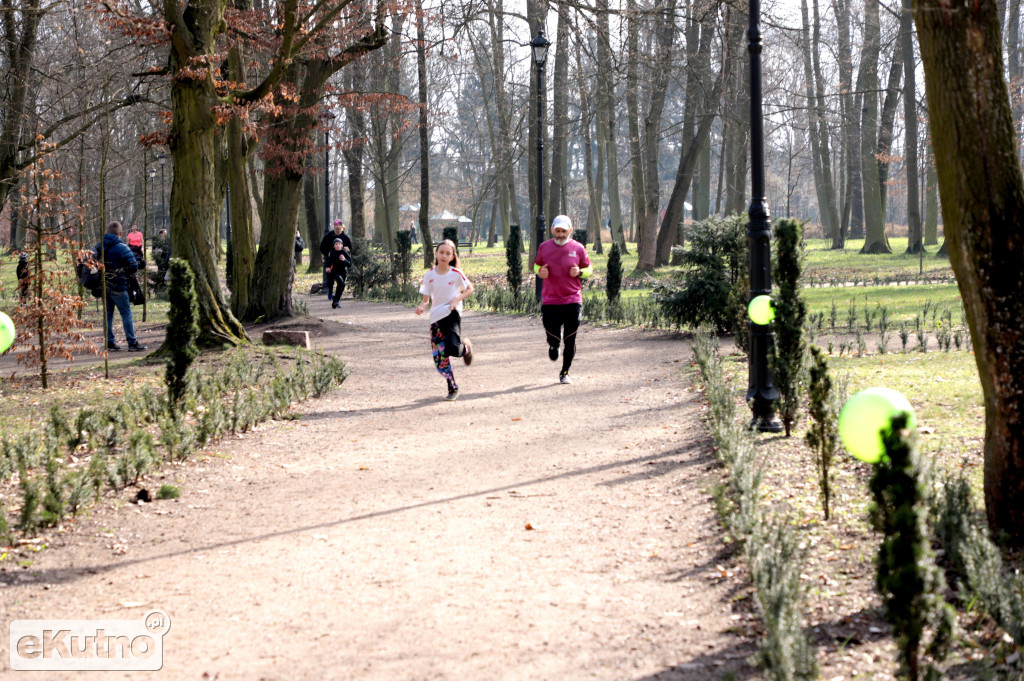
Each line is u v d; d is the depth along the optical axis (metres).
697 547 5.38
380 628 4.40
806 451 7.43
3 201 21.06
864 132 44.38
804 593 4.35
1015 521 4.82
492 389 11.68
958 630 3.91
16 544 5.78
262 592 4.93
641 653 4.03
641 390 11.12
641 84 27.55
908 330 15.69
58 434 8.20
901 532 3.44
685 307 16.39
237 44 19.30
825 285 28.91
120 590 5.00
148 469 7.41
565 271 11.63
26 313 12.02
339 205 93.88
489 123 44.16
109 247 16.92
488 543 5.68
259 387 11.37
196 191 14.61
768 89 37.00
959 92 4.70
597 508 6.33
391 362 14.59
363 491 7.00
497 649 4.12
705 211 57.41
